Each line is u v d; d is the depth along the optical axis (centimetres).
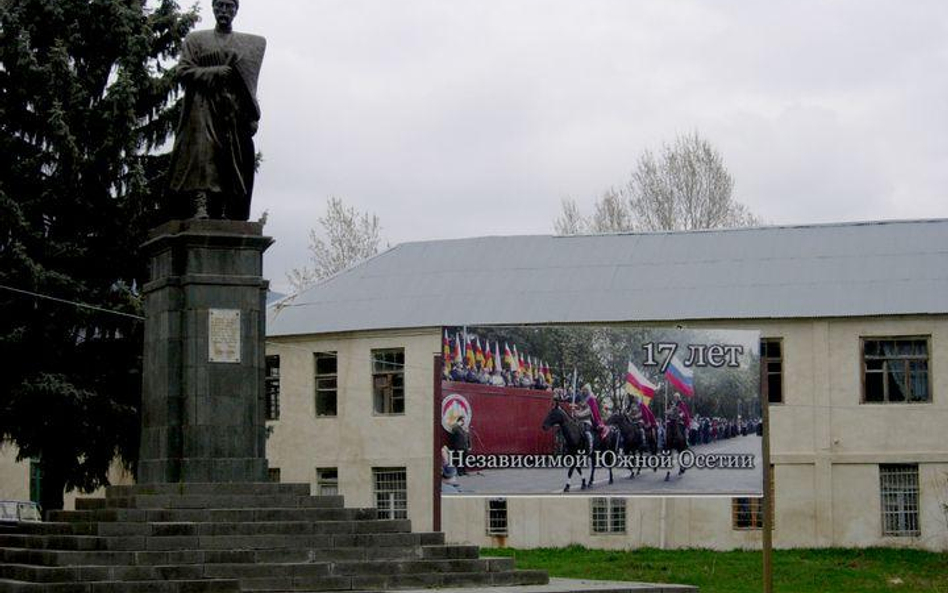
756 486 5000
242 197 3052
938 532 5303
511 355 5044
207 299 2956
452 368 5025
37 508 4728
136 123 4631
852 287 5503
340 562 2780
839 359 5428
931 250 5631
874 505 5362
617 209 8050
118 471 5828
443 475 5016
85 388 4519
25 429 4525
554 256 5925
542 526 5488
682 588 3012
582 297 5662
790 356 5453
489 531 5541
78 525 2808
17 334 4494
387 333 5697
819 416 5416
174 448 2933
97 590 2559
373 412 5716
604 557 5197
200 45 3038
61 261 4638
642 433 5019
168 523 2739
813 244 5750
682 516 5400
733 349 5053
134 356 4653
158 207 4634
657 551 5347
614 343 5047
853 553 5272
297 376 5875
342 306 5881
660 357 5044
